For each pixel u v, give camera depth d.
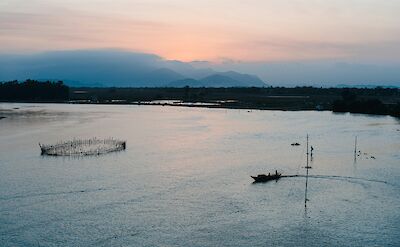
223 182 95.25
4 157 119.81
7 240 63.94
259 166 111.38
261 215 74.62
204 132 175.00
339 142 149.25
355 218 73.31
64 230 67.69
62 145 136.88
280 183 94.69
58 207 77.81
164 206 78.81
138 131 177.62
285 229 68.69
